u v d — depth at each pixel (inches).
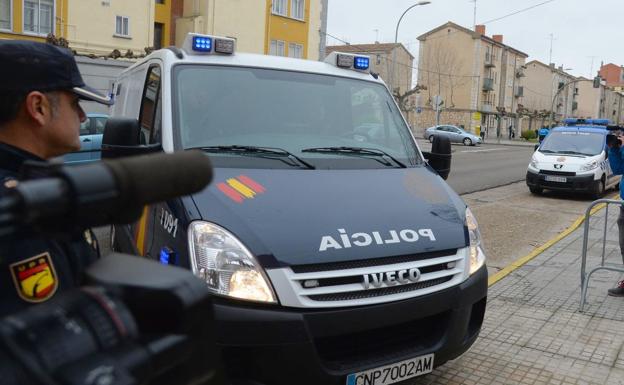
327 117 162.4
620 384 153.4
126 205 34.5
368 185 141.1
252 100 155.1
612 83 4785.9
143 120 165.3
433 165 179.9
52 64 55.1
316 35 1246.9
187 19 1045.8
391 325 116.9
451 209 143.1
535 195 550.3
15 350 30.2
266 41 1136.8
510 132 2410.2
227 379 106.5
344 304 111.4
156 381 37.9
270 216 117.6
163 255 120.1
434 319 127.1
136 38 906.7
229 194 122.0
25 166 37.4
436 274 125.0
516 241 336.2
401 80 2397.9
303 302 107.9
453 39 2406.5
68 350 31.8
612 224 390.9
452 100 2428.6
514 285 240.5
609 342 180.4
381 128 172.1
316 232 116.3
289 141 150.5
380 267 116.5
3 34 769.6
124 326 35.0
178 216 118.6
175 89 148.3
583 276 210.8
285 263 108.7
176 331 38.8
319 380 108.7
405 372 119.3
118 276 39.3
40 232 33.8
